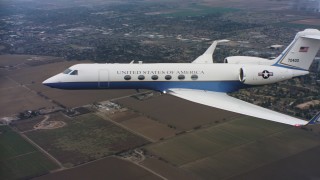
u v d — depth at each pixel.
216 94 62.44
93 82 61.84
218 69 63.47
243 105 57.44
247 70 62.38
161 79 62.19
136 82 62.12
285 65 64.12
